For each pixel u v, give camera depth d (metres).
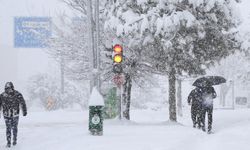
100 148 20.36
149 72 41.59
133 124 34.81
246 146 21.09
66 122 43.12
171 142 22.05
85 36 43.84
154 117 56.53
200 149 20.52
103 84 44.19
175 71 36.84
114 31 37.28
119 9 35.22
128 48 37.97
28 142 25.56
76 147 21.08
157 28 33.25
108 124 34.28
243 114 48.47
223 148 20.59
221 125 34.59
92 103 25.25
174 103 37.94
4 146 24.80
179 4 34.25
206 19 35.44
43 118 49.72
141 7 34.94
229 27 37.03
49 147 22.34
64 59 44.75
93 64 28.45
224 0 35.31
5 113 24.55
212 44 36.84
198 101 29.64
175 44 34.59
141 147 20.42
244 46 37.53
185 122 47.19
